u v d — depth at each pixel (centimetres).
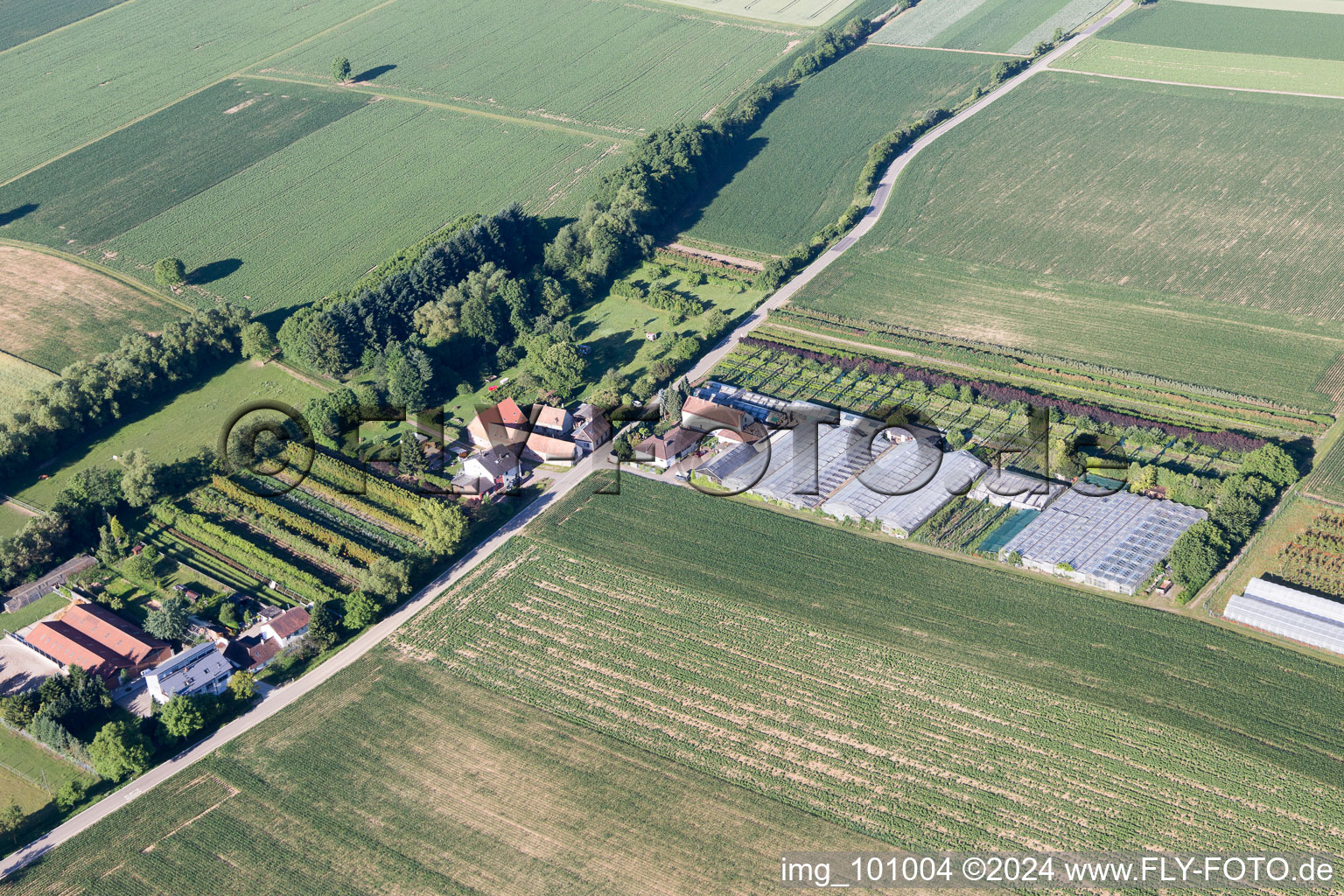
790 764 15438
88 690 16650
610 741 15950
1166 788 14800
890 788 15025
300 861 14450
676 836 14488
